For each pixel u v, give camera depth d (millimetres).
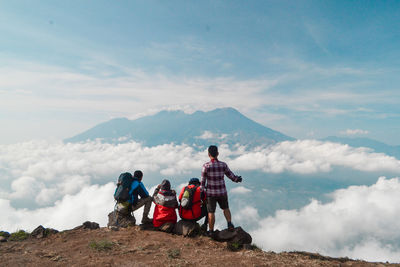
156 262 4621
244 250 5465
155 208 7070
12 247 5688
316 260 4934
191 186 6730
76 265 4504
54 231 6859
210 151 6121
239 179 6320
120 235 6449
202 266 4426
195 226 6547
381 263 4957
